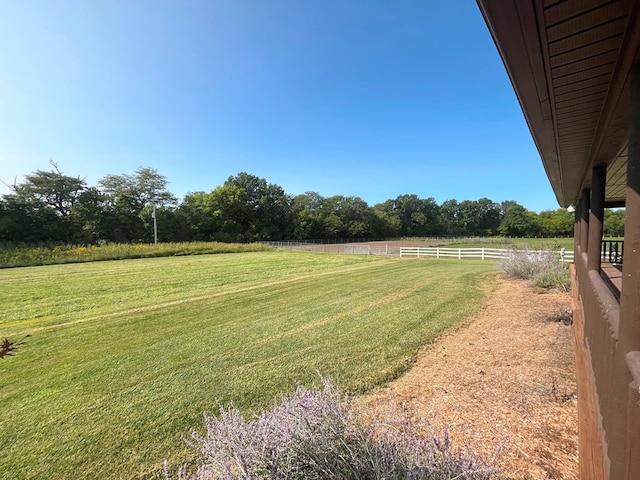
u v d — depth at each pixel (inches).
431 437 58.8
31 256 628.4
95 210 1175.0
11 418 101.7
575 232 277.0
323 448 52.1
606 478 51.0
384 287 315.0
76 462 80.5
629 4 30.0
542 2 29.6
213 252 883.4
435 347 150.8
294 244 1279.5
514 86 49.0
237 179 1718.8
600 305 75.6
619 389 45.7
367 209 1953.7
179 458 80.8
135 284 362.3
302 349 155.3
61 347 165.9
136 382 125.0
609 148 78.6
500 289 289.7
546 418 86.6
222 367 137.2
